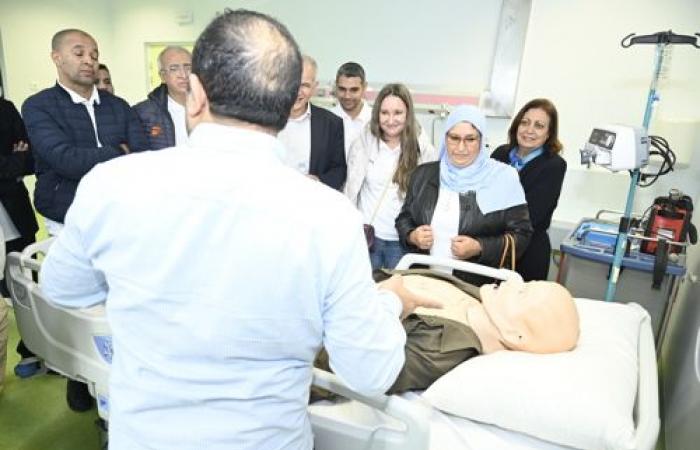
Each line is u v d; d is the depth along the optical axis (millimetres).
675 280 1995
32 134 1754
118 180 601
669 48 2412
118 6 4723
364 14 3562
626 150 1584
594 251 2082
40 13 4438
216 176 582
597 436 888
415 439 870
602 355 1084
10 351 2268
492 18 3170
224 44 568
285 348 631
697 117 2598
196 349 610
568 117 2900
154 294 598
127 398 660
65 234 660
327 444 974
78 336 1227
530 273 2051
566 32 2801
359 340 621
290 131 2148
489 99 3219
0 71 4348
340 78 2605
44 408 1879
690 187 2676
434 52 3402
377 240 2131
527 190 2105
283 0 3838
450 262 1550
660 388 2236
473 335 1150
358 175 2176
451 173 1760
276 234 578
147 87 4832
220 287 584
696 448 1422
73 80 1817
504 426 980
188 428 642
